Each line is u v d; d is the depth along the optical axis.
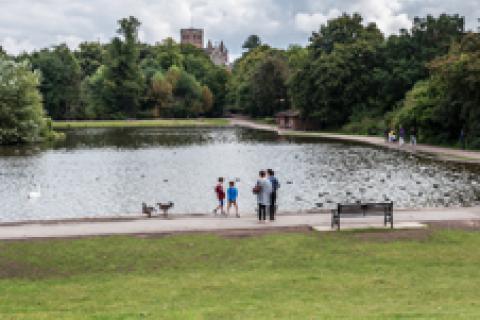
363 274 17.14
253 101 175.12
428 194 39.25
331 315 12.75
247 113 196.88
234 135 111.31
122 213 35.16
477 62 65.25
